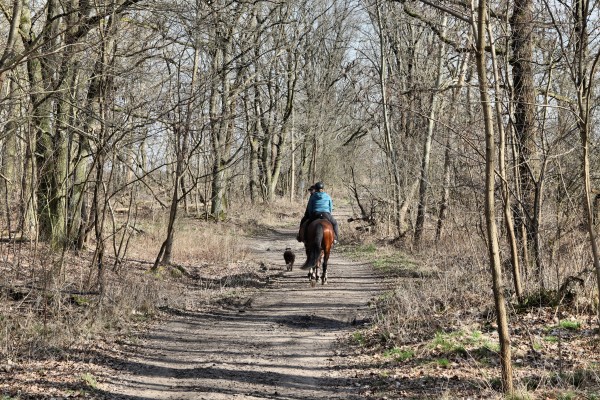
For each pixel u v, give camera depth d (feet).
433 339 32.45
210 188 122.93
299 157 193.57
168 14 44.39
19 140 49.03
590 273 35.78
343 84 162.91
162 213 97.50
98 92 49.70
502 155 32.89
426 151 78.43
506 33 38.73
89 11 49.55
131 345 34.42
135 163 52.65
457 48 49.93
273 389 26.84
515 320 34.04
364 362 31.12
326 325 40.68
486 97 23.48
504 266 42.45
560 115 38.63
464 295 40.63
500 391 24.39
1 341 30.37
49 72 47.29
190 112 50.31
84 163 59.62
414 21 87.40
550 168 41.32
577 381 24.75
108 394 25.52
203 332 38.73
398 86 86.33
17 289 39.60
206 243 80.74
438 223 72.43
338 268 70.44
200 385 27.25
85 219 60.39
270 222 132.57
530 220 38.58
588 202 24.64
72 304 39.75
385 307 43.50
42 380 26.27
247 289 55.98
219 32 57.06
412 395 25.22
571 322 32.14
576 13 31.53
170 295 48.29
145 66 48.88
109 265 56.39
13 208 56.03
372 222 99.81
